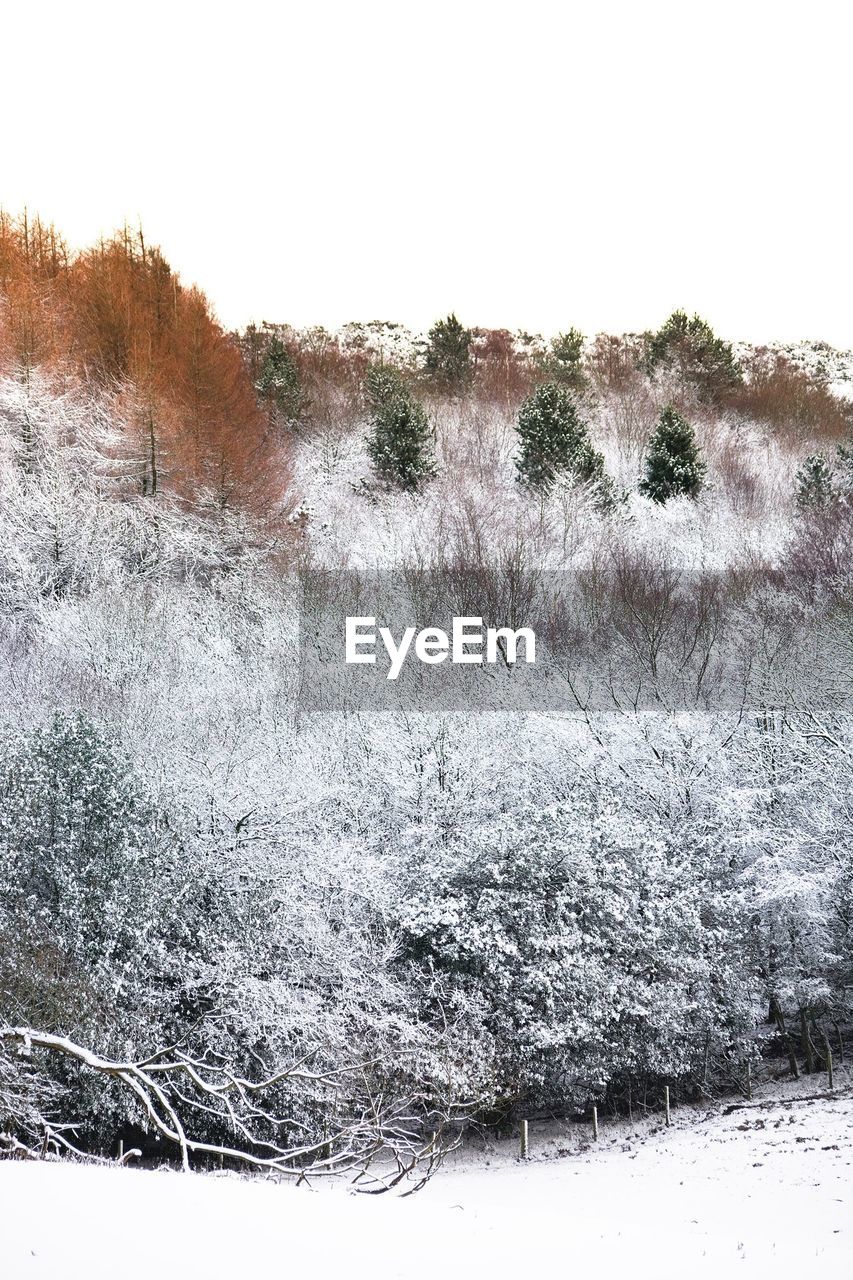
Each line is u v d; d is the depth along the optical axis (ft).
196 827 76.07
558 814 84.48
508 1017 77.61
